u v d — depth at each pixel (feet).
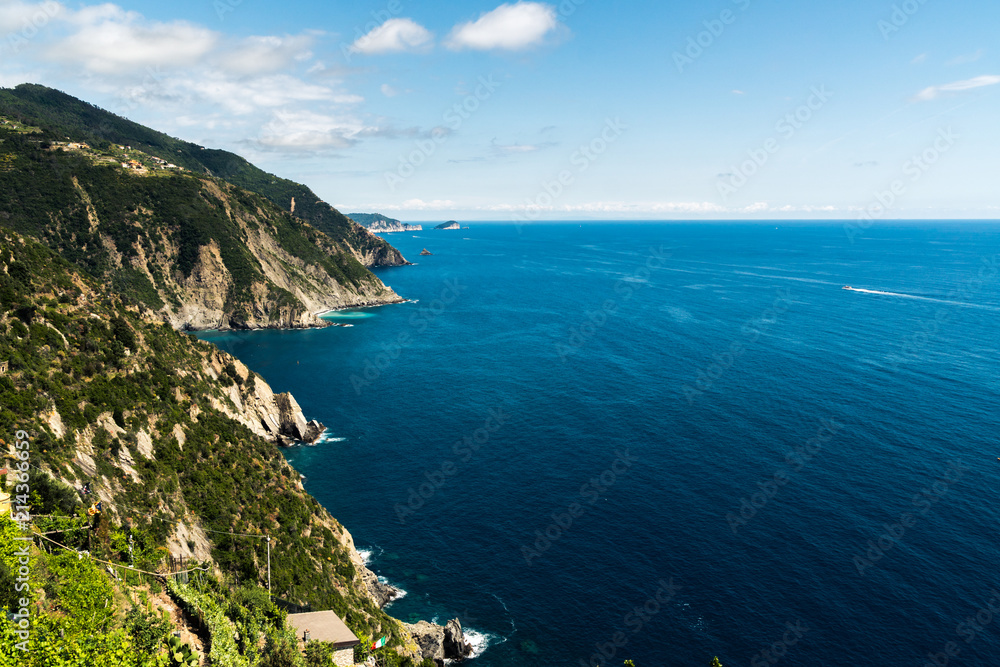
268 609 118.21
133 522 119.85
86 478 120.16
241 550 145.89
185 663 81.20
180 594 98.32
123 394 161.48
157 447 159.84
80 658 69.21
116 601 84.84
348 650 120.37
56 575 82.17
